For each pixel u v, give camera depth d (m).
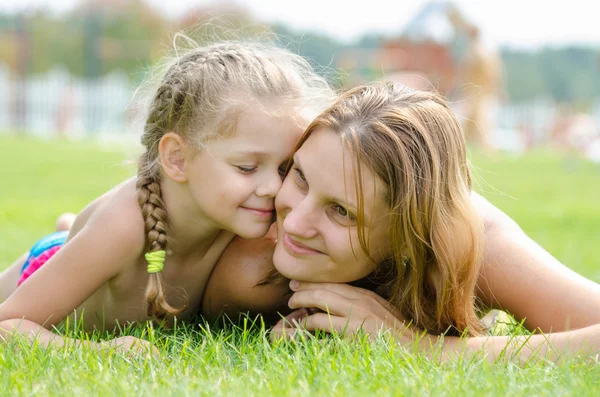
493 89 20.66
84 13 45.34
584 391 2.16
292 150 2.82
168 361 2.48
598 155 20.30
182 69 2.97
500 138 34.25
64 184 11.56
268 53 3.09
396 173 2.61
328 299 2.78
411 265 2.74
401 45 28.70
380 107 2.70
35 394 2.13
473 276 2.73
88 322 3.22
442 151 2.73
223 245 3.15
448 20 27.69
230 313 3.24
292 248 2.76
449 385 2.20
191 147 2.85
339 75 3.49
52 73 44.78
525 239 2.95
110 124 33.59
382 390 2.14
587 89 59.75
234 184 2.80
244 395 2.09
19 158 16.08
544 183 13.40
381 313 2.79
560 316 2.73
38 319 2.82
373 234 2.68
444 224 2.68
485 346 2.64
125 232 2.87
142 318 3.15
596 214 8.52
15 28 50.19
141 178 2.95
